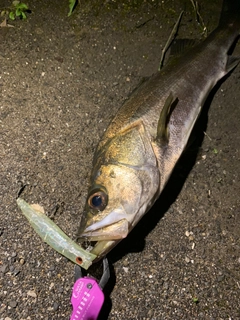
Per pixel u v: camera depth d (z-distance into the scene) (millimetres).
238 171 444
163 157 383
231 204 427
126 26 516
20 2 520
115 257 389
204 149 452
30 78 479
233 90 483
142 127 380
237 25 481
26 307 367
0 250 388
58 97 470
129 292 377
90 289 343
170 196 424
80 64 492
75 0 520
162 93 410
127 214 345
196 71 439
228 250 403
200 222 414
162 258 395
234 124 469
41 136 446
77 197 417
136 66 497
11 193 415
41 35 505
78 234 338
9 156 434
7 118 454
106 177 351
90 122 458
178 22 512
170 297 377
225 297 380
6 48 494
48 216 406
